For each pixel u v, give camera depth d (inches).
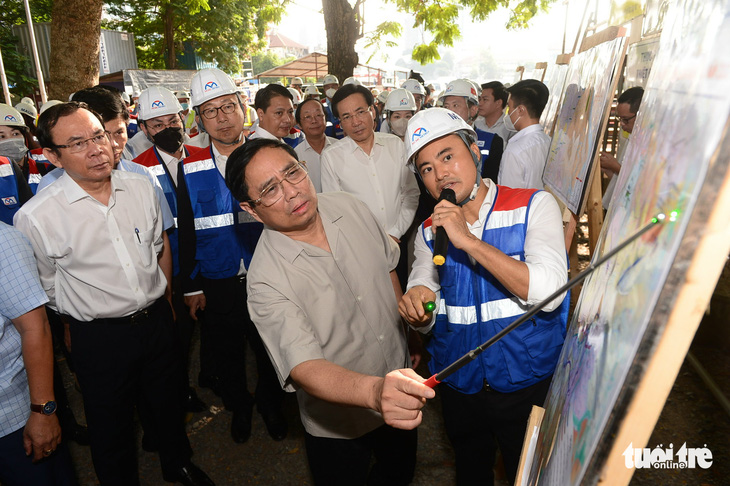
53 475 74.9
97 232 83.5
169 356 94.8
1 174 116.6
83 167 79.2
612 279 25.0
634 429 16.2
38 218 80.1
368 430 73.6
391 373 46.0
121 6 902.4
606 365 20.4
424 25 474.9
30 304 67.5
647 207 21.6
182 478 102.8
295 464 112.0
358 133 129.1
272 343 62.8
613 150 220.1
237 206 115.9
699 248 14.4
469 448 73.5
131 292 86.4
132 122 295.4
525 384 65.0
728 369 123.7
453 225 57.9
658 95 27.5
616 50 100.3
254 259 68.4
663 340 15.3
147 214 90.4
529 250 62.0
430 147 63.3
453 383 68.0
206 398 139.3
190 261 118.3
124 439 90.3
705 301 14.6
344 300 69.0
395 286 83.1
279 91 145.8
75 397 143.0
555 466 25.7
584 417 21.8
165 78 684.1
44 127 77.6
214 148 118.6
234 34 943.7
